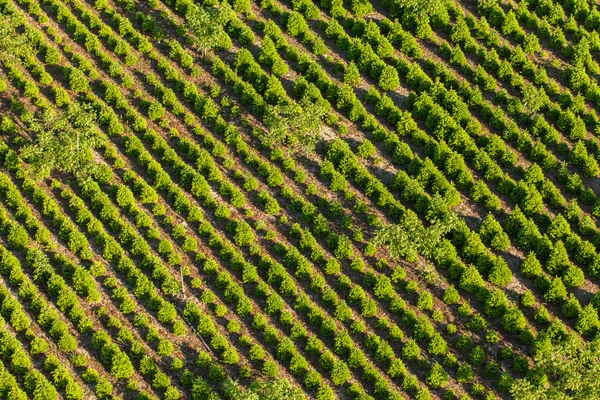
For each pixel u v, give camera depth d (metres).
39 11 70.69
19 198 59.31
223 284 56.19
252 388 50.56
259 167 61.56
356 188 61.53
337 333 53.66
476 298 56.28
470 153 62.38
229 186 60.41
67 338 53.16
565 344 50.50
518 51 67.94
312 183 61.38
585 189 61.03
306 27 70.12
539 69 67.25
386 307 55.94
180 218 59.69
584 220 58.47
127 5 71.44
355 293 55.47
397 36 69.62
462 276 56.16
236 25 69.75
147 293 55.69
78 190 60.91
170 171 61.97
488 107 64.69
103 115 63.81
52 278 55.53
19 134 63.44
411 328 55.00
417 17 70.19
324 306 55.84
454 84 66.50
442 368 52.66
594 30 69.69
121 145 63.16
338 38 69.38
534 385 51.47
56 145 59.44
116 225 58.53
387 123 65.06
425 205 59.47
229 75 66.38
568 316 55.00
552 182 61.56
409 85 67.12
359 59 67.69
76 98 65.56
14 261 56.34
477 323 54.31
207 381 52.53
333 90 65.75
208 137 63.00
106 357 52.59
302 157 63.09
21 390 51.09
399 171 61.12
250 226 59.50
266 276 56.72
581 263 57.44
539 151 62.28
